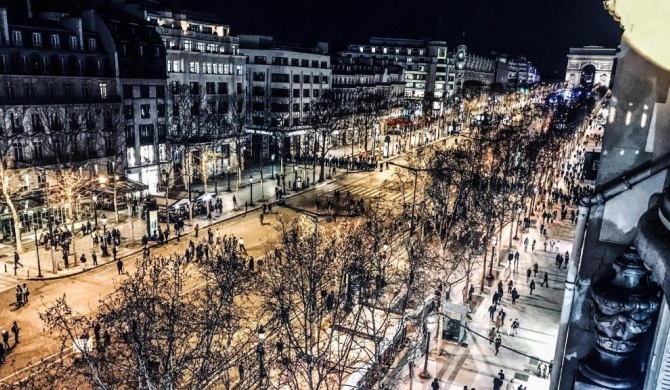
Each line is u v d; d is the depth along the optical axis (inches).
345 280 1288.1
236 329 1050.1
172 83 2896.2
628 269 288.4
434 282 1600.6
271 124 3722.9
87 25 2443.4
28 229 2036.2
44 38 2162.9
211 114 3014.3
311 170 3550.7
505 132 2928.2
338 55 6702.8
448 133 5674.2
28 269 1700.3
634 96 305.0
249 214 2449.6
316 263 1326.3
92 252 1881.2
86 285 1593.3
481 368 1280.8
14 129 2017.7
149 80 2642.7
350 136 4724.4
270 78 3700.8
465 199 1942.7
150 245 1968.5
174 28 2938.0
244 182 3125.0
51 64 2174.0
